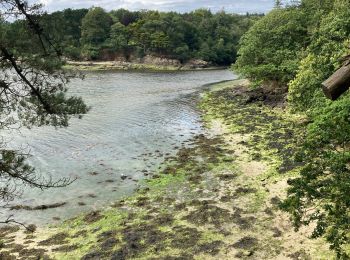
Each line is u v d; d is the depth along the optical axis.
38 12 12.03
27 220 18.98
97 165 26.34
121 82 71.62
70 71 13.39
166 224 17.89
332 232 9.00
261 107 43.94
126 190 22.25
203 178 23.42
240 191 21.00
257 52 49.78
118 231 17.47
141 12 133.12
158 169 25.50
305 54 40.88
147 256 15.34
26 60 12.02
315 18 46.12
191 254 15.31
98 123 38.12
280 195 19.95
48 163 26.53
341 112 17.09
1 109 12.49
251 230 16.91
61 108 12.91
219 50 121.25
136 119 40.09
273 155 26.47
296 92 29.39
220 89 61.72
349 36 26.50
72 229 18.00
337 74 6.11
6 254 15.81
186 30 122.75
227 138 32.06
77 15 110.31
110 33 115.25
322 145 10.03
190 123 38.28
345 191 8.70
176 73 94.44
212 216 18.34
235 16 159.75
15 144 30.56
